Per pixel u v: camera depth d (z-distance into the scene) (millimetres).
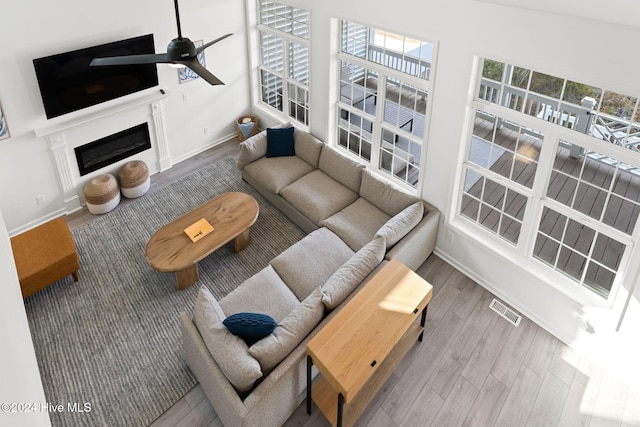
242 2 6484
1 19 4488
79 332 4391
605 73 3297
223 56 6652
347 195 5535
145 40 5570
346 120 6031
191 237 4848
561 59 3488
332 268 4508
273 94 7145
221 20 6367
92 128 5594
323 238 4836
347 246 4832
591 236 4254
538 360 4203
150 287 4867
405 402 3854
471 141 4547
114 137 5871
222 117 7105
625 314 3836
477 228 4883
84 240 5438
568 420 3744
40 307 4621
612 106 3471
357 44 5336
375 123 5555
